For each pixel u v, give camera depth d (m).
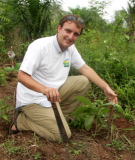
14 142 1.72
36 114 1.80
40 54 1.71
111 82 2.88
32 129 1.86
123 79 3.03
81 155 1.58
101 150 1.67
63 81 1.97
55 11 5.16
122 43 3.57
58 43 1.79
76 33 1.73
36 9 4.95
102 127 2.08
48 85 1.85
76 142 1.78
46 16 5.04
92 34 4.44
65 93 2.04
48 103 1.80
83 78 2.06
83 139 1.84
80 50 3.62
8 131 2.04
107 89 2.02
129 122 2.25
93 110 1.86
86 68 2.12
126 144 1.80
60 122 1.67
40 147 1.64
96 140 1.84
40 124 1.82
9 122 2.12
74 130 2.05
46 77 1.85
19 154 1.55
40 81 1.84
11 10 5.07
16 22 5.10
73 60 2.08
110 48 3.47
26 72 1.59
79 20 1.69
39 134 1.83
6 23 5.20
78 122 2.06
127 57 3.16
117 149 1.70
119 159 1.57
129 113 2.41
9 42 5.25
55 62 1.83
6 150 1.58
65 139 1.71
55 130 1.75
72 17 1.69
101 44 3.80
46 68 1.80
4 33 5.25
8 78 3.62
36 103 1.80
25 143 1.66
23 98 1.85
